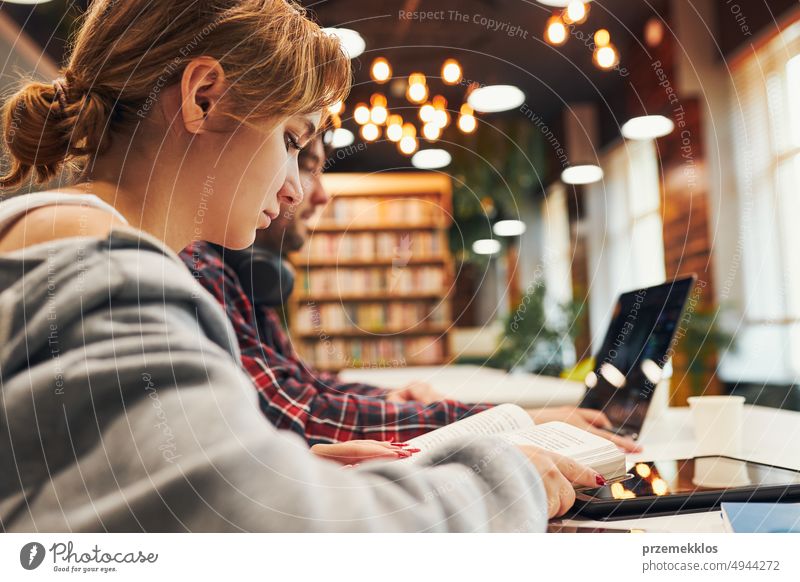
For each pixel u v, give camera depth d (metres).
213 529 0.33
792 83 3.92
